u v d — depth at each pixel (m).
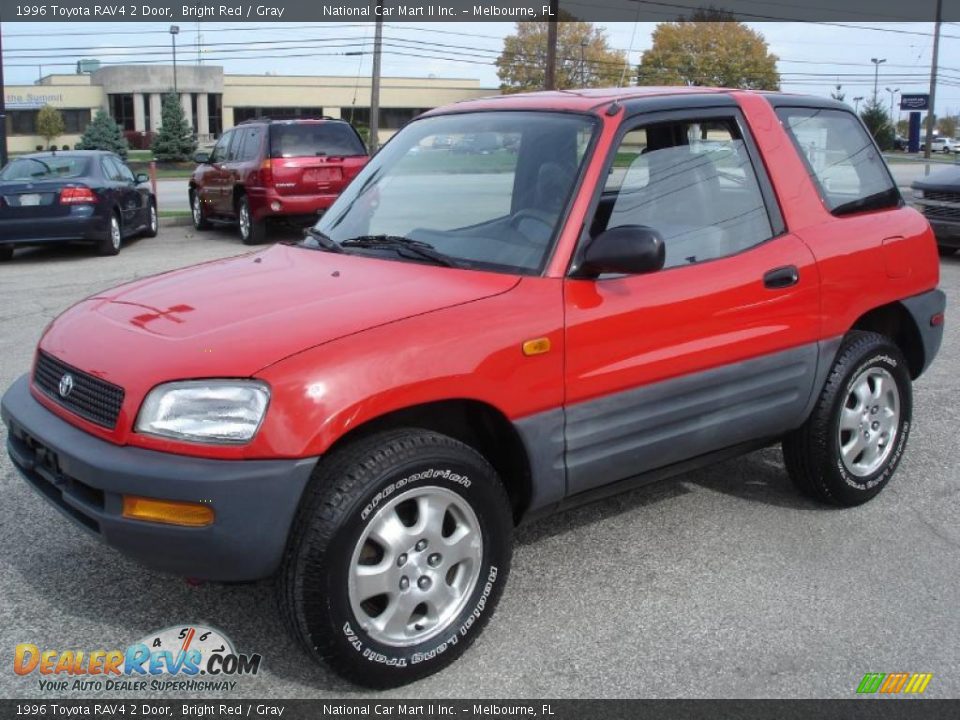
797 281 4.12
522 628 3.54
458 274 3.52
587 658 3.35
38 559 4.02
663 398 3.72
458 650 3.26
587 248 3.49
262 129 14.14
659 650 3.40
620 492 3.85
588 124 3.80
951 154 69.62
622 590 3.82
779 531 4.38
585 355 3.46
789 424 4.29
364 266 3.71
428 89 75.94
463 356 3.16
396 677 3.12
